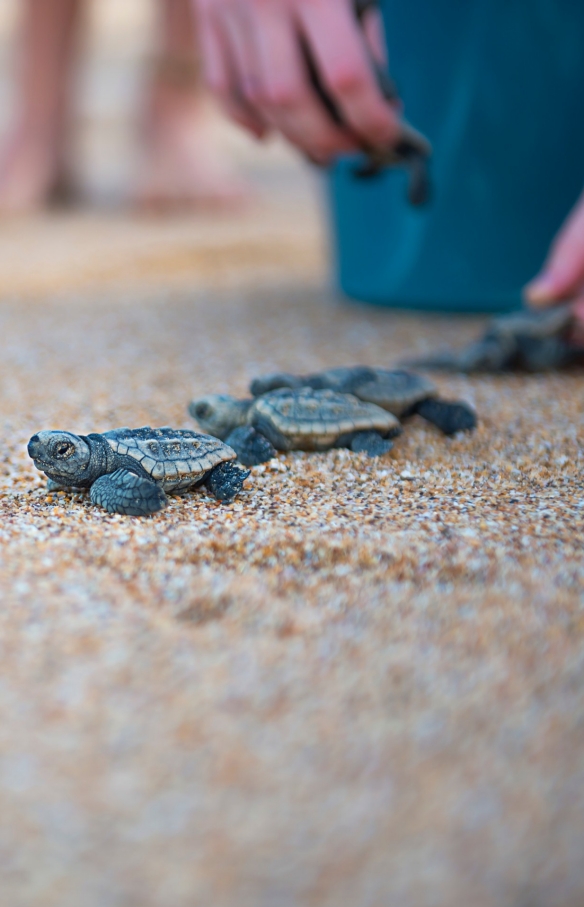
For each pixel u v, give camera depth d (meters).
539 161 0.57
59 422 0.43
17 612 0.29
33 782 0.25
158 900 0.22
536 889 0.23
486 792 0.24
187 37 1.12
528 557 0.32
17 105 1.15
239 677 0.27
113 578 0.31
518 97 0.56
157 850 0.23
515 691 0.27
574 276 0.49
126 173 1.39
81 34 1.17
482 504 0.35
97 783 0.25
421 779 0.25
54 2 1.11
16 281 0.76
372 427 0.39
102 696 0.27
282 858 0.23
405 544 0.32
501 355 0.50
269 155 1.80
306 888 0.23
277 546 0.32
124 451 0.35
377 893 0.23
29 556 0.32
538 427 0.42
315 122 0.49
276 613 0.29
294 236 0.98
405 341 0.57
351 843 0.24
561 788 0.25
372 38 0.55
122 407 0.45
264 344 0.57
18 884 0.23
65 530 0.33
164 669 0.27
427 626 0.29
